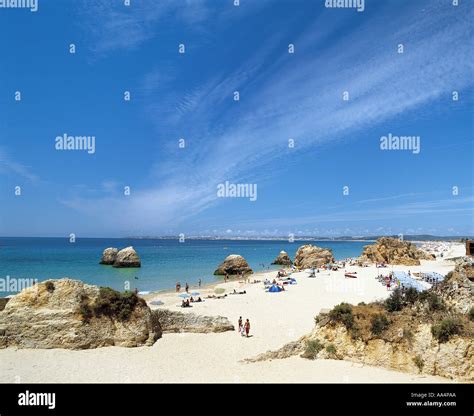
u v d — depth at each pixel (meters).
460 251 106.94
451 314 18.44
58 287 25.33
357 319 19.92
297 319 34.88
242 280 67.69
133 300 26.25
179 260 109.62
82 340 23.70
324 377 17.66
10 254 114.38
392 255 88.31
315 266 88.25
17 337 23.48
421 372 17.36
